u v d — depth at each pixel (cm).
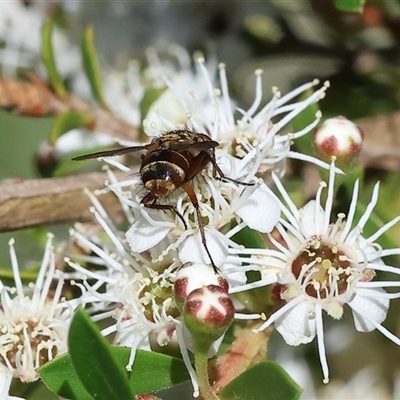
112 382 16
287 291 17
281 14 25
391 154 21
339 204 19
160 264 18
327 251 18
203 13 25
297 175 21
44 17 25
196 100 19
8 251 23
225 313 16
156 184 17
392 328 21
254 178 18
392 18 23
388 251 18
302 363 22
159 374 17
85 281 18
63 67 25
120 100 24
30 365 18
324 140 19
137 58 25
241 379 16
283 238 18
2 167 28
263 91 24
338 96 23
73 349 16
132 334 18
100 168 23
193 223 17
